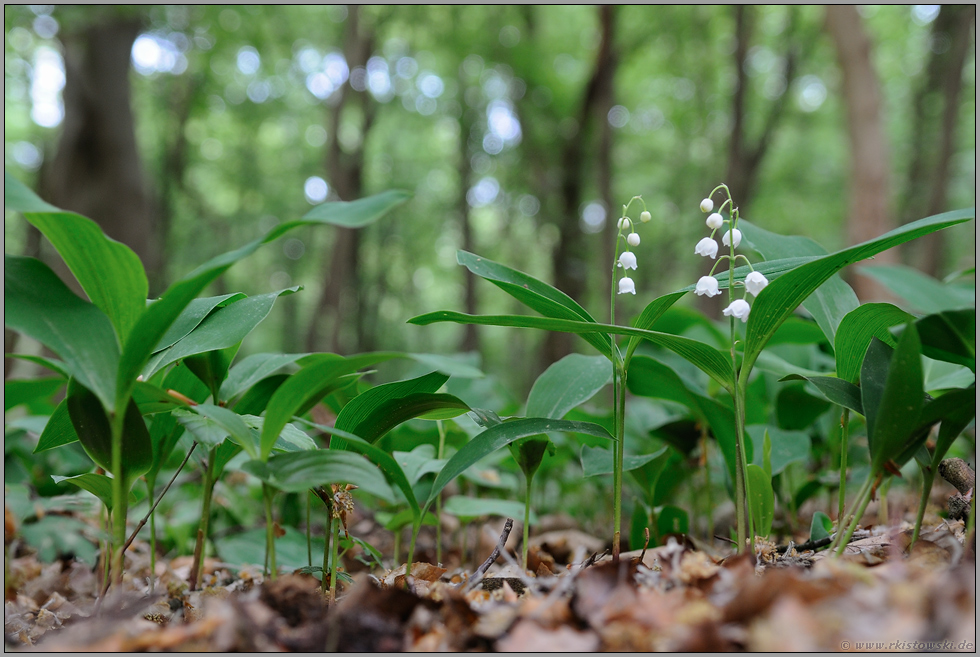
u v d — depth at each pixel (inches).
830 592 15.2
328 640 15.7
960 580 15.5
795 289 17.1
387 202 14.9
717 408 20.6
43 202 15.6
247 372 19.6
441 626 16.1
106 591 18.1
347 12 111.7
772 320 17.5
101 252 16.4
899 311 17.4
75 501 22.4
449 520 29.8
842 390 18.1
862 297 55.6
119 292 16.9
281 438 17.9
